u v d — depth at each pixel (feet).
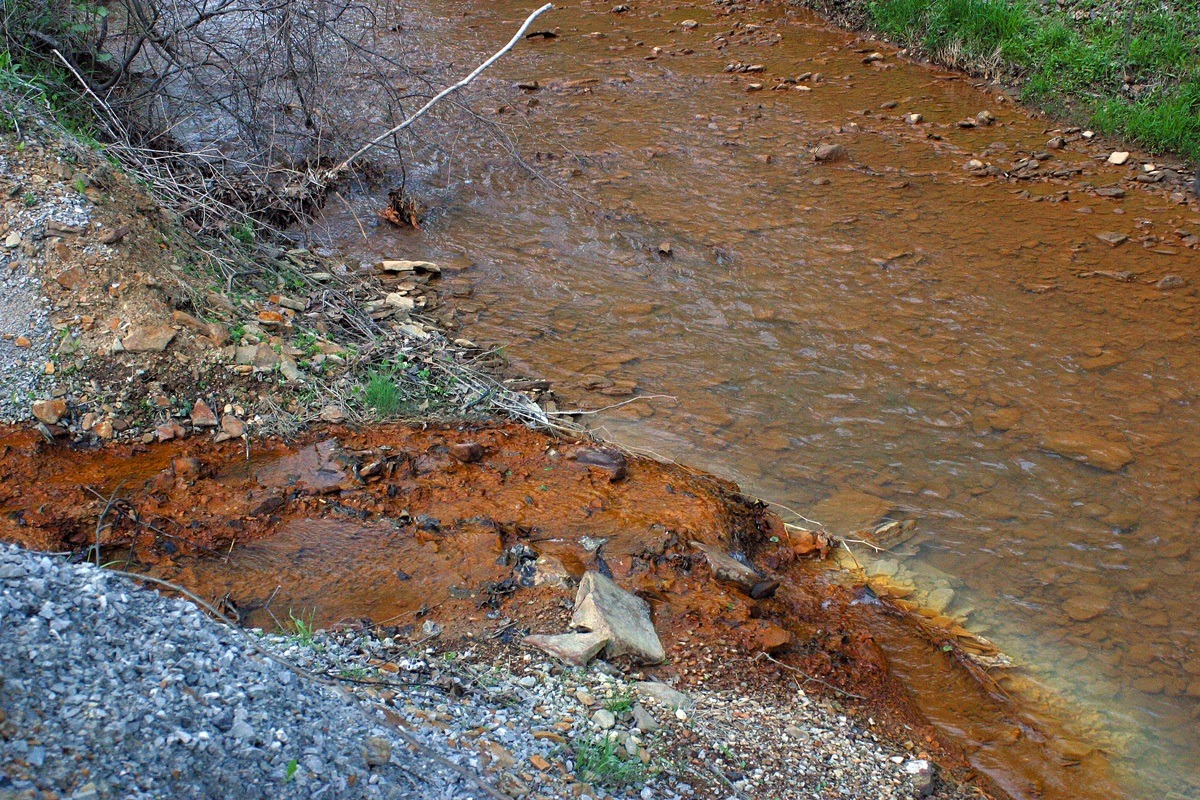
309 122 27.43
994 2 38.83
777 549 15.55
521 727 10.45
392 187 27.58
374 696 10.25
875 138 32.58
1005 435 18.81
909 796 11.05
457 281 23.15
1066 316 22.77
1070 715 13.12
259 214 24.50
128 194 18.37
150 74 26.30
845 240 25.93
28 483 13.97
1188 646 14.43
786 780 10.78
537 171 29.09
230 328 17.33
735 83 37.17
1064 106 34.73
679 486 16.02
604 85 36.40
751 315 22.44
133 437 15.37
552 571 13.35
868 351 21.29
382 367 18.10
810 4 45.55
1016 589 15.37
